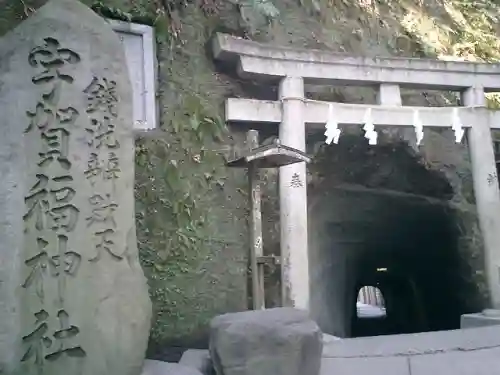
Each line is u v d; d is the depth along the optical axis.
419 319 13.59
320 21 8.35
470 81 7.67
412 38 9.30
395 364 5.12
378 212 9.48
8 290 3.54
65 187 3.75
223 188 6.55
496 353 5.35
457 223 8.60
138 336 3.78
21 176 3.69
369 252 11.77
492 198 7.45
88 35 4.01
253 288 5.37
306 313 4.59
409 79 7.37
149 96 6.15
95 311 3.65
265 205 6.85
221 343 4.17
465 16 10.64
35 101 3.80
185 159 6.36
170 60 6.57
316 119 6.84
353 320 15.76
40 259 3.63
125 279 3.81
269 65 6.74
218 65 7.02
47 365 3.50
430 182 8.48
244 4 7.55
